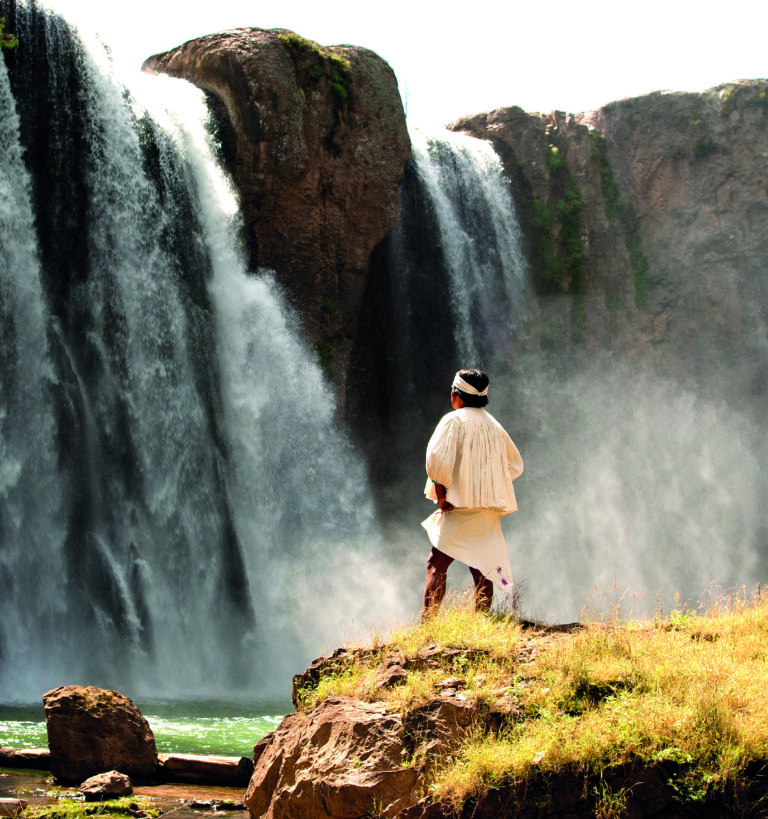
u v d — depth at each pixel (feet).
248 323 78.59
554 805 13.92
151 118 73.92
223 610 71.20
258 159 77.87
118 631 62.34
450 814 13.99
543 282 108.37
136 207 71.61
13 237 63.41
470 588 21.74
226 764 22.31
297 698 18.78
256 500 76.69
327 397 83.97
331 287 84.58
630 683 16.02
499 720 15.38
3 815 18.30
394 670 17.48
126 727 22.70
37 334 63.93
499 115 109.50
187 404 72.64
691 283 111.45
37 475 62.13
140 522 67.41
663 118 113.70
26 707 42.55
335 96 82.07
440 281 98.22
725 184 112.47
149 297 71.41
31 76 66.49
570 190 110.01
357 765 15.08
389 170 85.25
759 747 13.89
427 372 97.96
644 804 13.78
